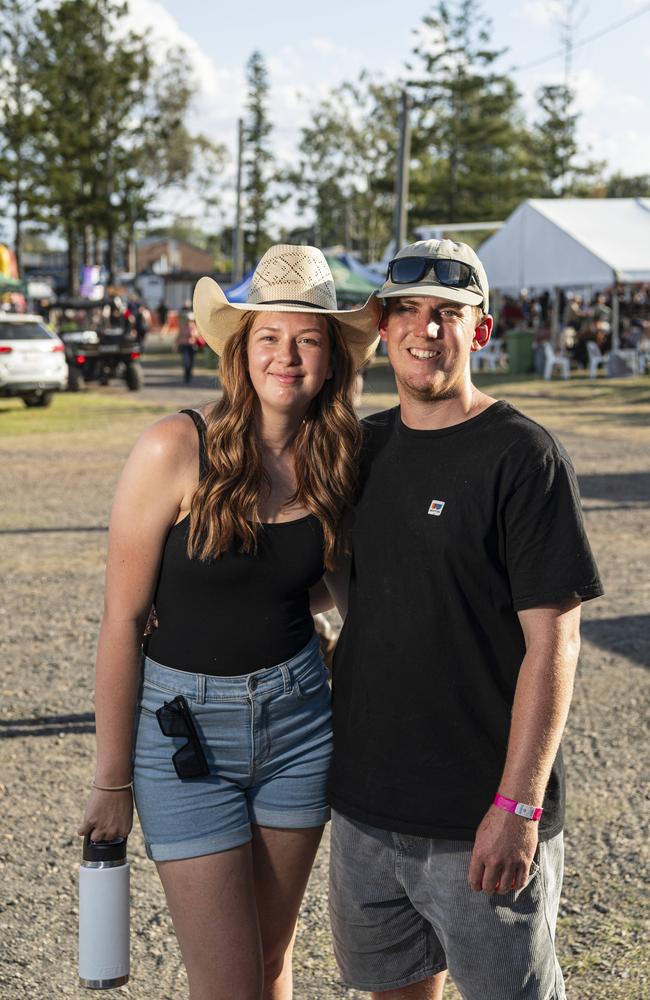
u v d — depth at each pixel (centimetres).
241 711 219
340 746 220
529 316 3083
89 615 661
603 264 2528
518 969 203
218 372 230
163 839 218
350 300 2458
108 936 217
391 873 215
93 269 5788
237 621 219
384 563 209
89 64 5741
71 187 5856
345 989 291
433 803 205
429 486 205
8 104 5653
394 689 208
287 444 226
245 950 218
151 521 217
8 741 458
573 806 394
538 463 196
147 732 220
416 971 224
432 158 6525
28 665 560
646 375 2497
